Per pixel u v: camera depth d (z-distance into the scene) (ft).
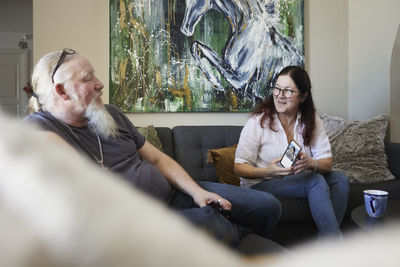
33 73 4.39
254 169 5.72
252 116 6.32
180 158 8.63
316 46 10.63
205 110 9.96
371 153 8.09
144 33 9.70
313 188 5.21
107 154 4.40
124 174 4.32
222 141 9.00
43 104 4.32
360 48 10.31
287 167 5.38
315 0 10.60
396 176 8.03
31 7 16.89
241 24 10.03
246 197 4.46
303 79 5.92
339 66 10.74
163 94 9.81
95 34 9.60
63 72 4.20
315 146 6.08
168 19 9.77
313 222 5.85
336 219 5.31
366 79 10.13
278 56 10.19
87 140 4.33
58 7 9.42
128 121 5.10
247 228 4.45
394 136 8.77
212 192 4.74
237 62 10.03
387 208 5.33
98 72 9.64
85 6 9.53
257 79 10.10
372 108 9.96
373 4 9.81
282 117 6.21
